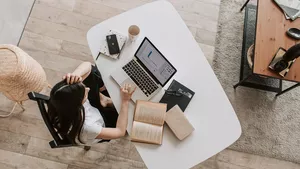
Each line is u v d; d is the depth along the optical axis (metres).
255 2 2.77
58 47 2.50
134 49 1.80
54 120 1.42
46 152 2.24
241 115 2.46
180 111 1.66
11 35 2.36
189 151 1.64
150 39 1.82
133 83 1.73
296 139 2.44
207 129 1.69
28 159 2.21
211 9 2.74
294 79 2.11
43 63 2.45
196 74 1.78
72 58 2.49
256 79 2.53
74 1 2.64
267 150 2.39
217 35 2.67
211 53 2.61
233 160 2.35
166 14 1.89
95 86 1.88
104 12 2.64
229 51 2.63
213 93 1.76
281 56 2.12
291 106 2.52
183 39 1.84
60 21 2.57
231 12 2.75
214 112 1.72
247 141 2.40
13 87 1.86
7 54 1.83
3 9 2.21
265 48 2.15
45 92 2.35
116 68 1.75
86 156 2.26
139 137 1.61
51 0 2.61
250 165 2.36
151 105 1.65
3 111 2.30
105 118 1.87
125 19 1.86
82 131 1.48
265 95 2.54
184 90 1.73
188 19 2.68
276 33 2.19
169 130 1.66
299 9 2.27
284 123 2.47
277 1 2.27
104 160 2.27
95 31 1.82
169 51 1.81
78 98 1.30
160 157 1.61
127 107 1.67
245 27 2.67
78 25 2.58
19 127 2.28
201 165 2.31
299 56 2.10
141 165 2.28
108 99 1.95
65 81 1.35
